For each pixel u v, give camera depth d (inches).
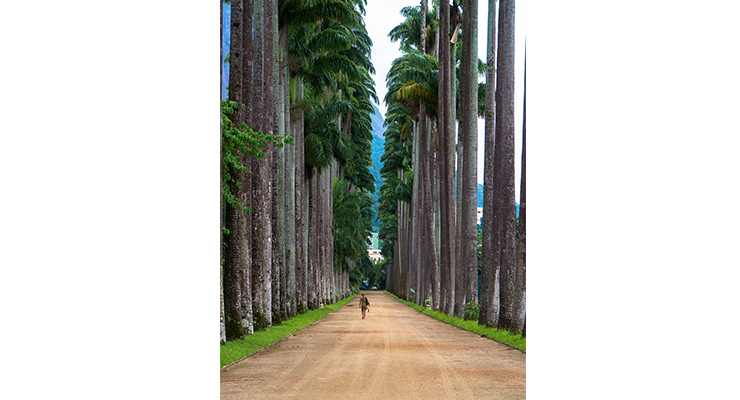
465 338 884.6
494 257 1003.3
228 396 399.2
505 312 903.7
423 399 390.0
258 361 597.6
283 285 1215.6
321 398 393.1
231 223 761.6
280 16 1196.5
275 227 1144.2
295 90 1552.7
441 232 1630.2
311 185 1911.9
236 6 770.8
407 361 597.0
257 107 980.6
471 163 1278.3
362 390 423.5
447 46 1492.4
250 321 803.4
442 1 1519.4
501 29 954.1
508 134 911.0
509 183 915.4
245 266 804.0
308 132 1696.6
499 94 942.4
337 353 674.2
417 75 1604.3
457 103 1662.2
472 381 464.4
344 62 1352.1
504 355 652.1
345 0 1222.3
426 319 1467.8
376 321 1369.3
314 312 1680.6
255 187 943.0
